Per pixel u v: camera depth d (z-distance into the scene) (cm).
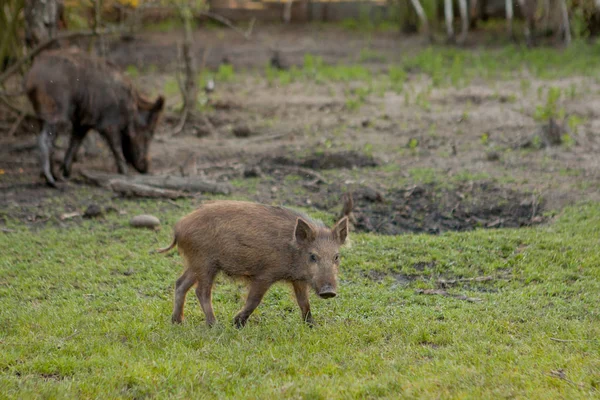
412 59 3328
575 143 1964
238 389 821
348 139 2084
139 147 1817
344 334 976
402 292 1162
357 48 3697
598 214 1447
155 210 1564
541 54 3288
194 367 866
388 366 873
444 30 4000
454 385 807
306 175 1769
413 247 1338
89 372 873
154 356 904
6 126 2234
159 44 3728
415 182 1683
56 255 1331
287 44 3834
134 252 1341
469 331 980
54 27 1931
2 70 2367
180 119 2331
